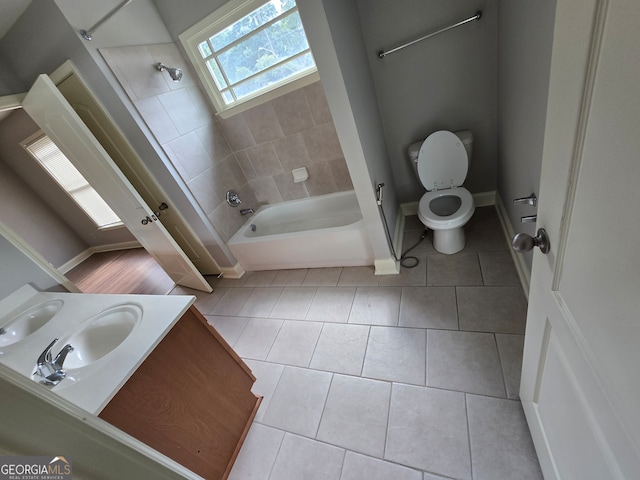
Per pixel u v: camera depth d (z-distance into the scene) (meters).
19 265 1.72
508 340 1.50
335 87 1.42
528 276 1.66
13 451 0.38
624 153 0.34
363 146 1.65
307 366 1.75
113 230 4.55
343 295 2.18
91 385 0.93
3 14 1.76
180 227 2.74
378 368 1.59
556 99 0.51
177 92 2.30
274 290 2.54
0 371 0.37
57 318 1.45
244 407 1.52
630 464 0.48
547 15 1.00
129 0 1.55
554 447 0.88
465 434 1.22
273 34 2.09
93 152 2.02
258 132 2.60
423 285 2.00
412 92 2.09
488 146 2.20
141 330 1.11
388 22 1.86
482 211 2.45
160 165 2.25
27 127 3.72
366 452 1.27
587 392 0.58
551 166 0.58
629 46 0.30
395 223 2.42
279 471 1.32
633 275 0.36
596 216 0.44
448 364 1.49
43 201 4.39
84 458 0.46
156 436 1.05
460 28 1.79
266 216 3.08
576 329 0.58
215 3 1.98
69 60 1.90
